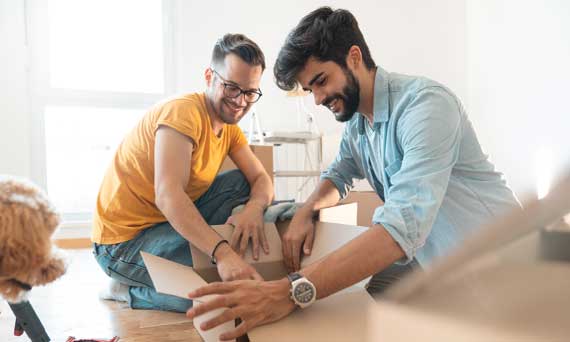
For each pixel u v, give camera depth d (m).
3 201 0.76
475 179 1.06
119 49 3.20
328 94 1.05
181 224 1.12
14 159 2.86
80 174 3.16
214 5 3.23
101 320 1.30
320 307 0.81
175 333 1.18
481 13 3.72
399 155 1.05
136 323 1.27
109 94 3.16
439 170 0.89
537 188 0.21
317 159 3.08
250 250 1.18
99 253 1.44
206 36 3.22
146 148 1.36
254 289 0.76
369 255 0.82
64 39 3.06
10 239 0.75
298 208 1.34
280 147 3.32
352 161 1.39
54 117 3.07
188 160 1.27
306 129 3.42
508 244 0.19
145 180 1.36
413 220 0.84
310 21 1.01
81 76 3.12
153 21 3.25
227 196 1.49
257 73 1.33
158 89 3.30
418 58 3.79
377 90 1.07
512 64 3.43
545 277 0.18
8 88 2.82
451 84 3.88
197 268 1.11
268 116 3.35
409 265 1.12
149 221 1.39
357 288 0.95
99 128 3.18
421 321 0.20
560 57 3.01
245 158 1.56
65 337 1.17
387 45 3.70
